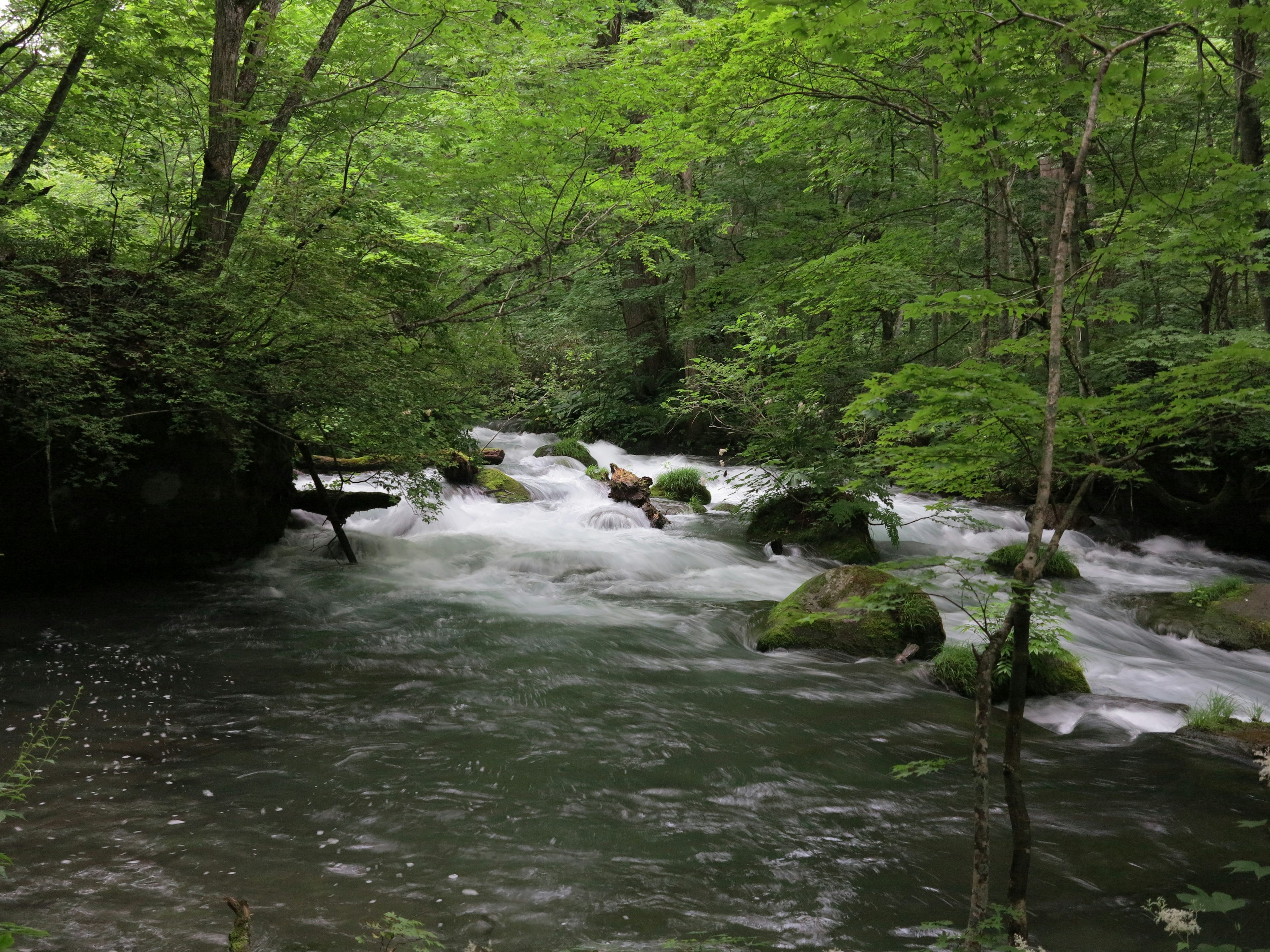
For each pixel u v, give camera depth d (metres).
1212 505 15.48
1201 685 8.30
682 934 3.80
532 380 21.95
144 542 10.45
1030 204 15.49
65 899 3.86
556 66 13.36
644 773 5.65
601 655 8.38
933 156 15.41
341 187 11.73
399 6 12.27
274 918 3.77
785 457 14.05
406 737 6.12
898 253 11.07
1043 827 5.05
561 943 3.70
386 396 10.48
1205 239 4.09
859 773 5.77
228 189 11.00
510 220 13.75
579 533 15.09
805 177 18.77
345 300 9.88
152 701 6.66
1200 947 2.86
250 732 6.13
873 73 10.80
